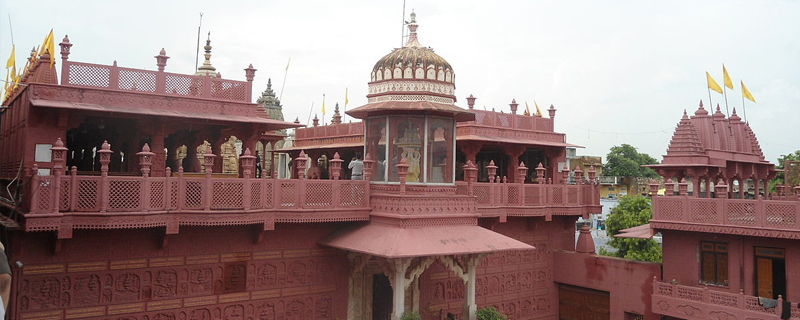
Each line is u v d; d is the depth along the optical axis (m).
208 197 12.23
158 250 12.82
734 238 16.08
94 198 10.94
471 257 15.12
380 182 15.09
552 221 21.17
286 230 14.69
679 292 16.39
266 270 14.36
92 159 17.53
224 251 13.73
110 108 12.89
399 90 15.16
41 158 12.21
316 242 15.22
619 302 18.70
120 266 12.33
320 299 15.23
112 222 10.99
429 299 17.33
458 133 20.55
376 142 15.40
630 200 31.80
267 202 13.12
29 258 11.28
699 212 16.33
